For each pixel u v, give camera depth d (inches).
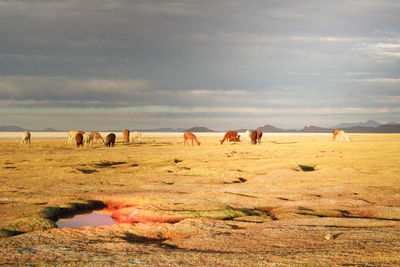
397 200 705.0
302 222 520.7
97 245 400.5
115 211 637.3
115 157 1540.4
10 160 1381.6
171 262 326.0
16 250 374.3
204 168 1175.0
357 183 889.5
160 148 2162.9
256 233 450.6
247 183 917.2
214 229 485.4
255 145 2438.5
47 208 617.0
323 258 327.9
